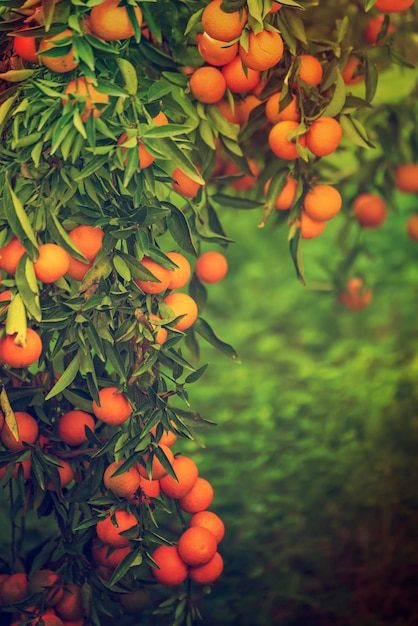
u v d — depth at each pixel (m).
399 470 4.66
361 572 4.48
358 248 4.73
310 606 4.38
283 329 6.67
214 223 3.96
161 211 3.57
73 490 3.71
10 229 3.53
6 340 3.53
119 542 3.68
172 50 3.84
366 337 6.42
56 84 3.50
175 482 3.70
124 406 3.63
